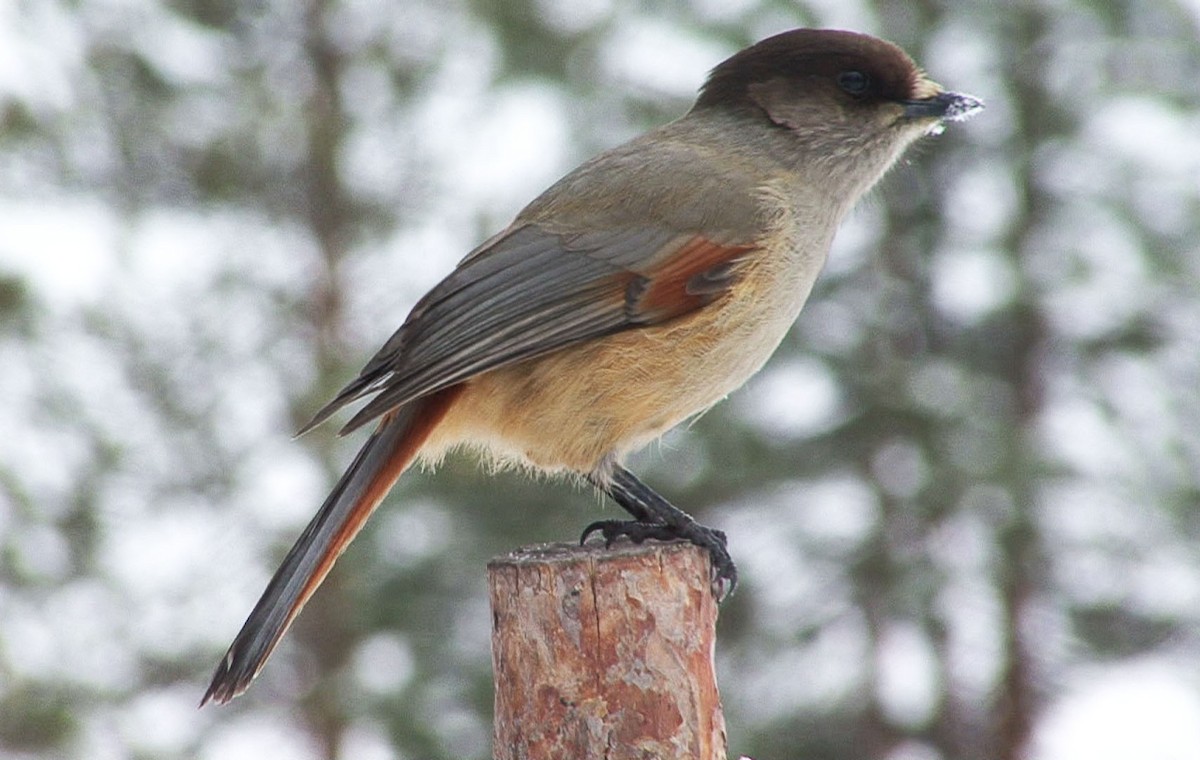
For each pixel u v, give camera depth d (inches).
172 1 629.9
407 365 323.0
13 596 639.1
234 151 634.8
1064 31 629.0
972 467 595.2
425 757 607.8
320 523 314.3
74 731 631.8
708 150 352.8
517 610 278.7
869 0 629.3
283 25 631.8
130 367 638.5
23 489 639.1
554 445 331.0
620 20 624.4
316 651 624.4
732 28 615.2
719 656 629.0
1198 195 628.1
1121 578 628.7
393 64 631.2
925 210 624.7
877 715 633.6
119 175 633.6
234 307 638.5
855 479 626.5
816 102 356.5
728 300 332.8
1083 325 630.5
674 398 332.8
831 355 610.9
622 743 275.3
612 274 330.0
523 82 621.9
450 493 605.0
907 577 611.2
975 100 361.4
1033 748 631.2
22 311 632.4
